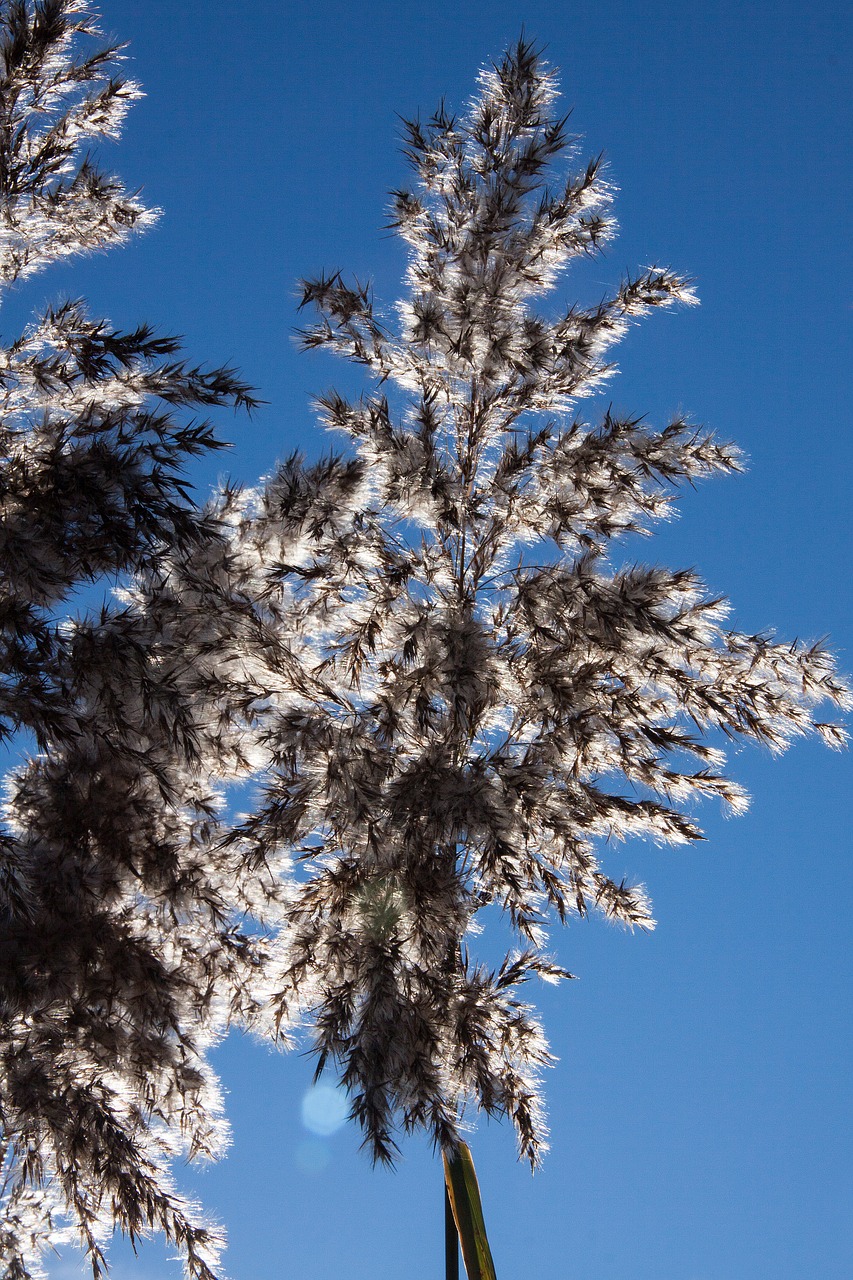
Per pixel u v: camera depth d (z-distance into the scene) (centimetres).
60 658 836
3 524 828
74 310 908
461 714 847
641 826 848
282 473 916
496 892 867
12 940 830
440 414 948
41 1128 819
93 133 1012
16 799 887
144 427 868
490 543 927
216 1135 905
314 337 960
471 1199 802
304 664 911
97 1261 835
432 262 955
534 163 952
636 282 941
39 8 998
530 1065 827
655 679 862
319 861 870
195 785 926
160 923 910
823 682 861
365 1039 780
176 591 902
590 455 880
